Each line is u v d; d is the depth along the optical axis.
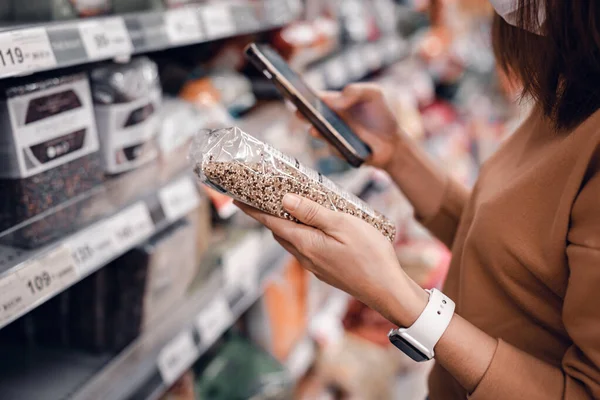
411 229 3.03
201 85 1.66
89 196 1.12
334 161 2.39
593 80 0.79
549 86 0.83
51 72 1.09
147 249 1.24
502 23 0.94
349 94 1.30
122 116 1.19
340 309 2.41
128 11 1.28
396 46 3.00
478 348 0.84
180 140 1.43
